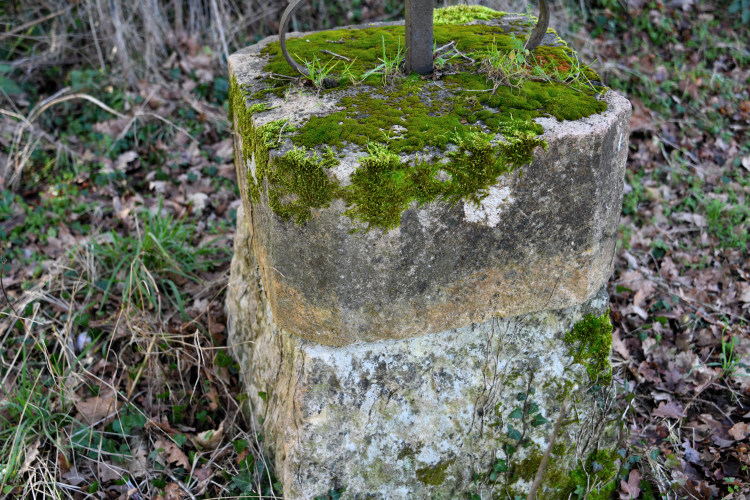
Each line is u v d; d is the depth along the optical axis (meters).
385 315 1.70
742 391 2.50
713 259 3.22
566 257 1.74
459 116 1.68
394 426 1.88
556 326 1.91
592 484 2.08
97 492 2.14
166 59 4.46
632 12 5.00
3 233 3.28
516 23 2.34
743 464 2.21
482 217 1.61
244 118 1.82
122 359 2.59
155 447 2.28
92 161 3.80
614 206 1.77
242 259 2.49
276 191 1.59
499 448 1.98
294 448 1.86
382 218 1.54
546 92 1.78
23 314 2.71
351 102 1.78
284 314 1.80
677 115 4.30
